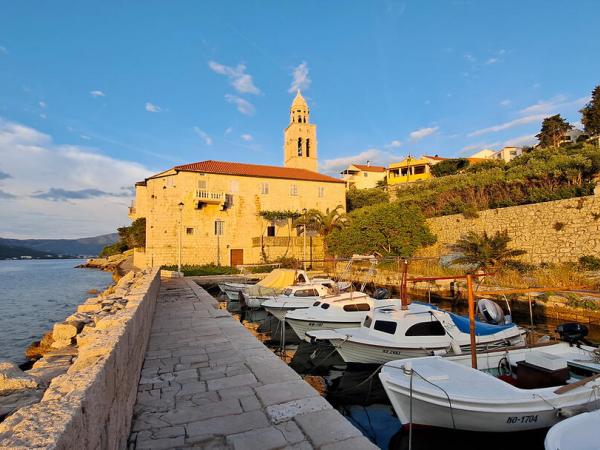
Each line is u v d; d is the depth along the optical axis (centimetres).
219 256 4128
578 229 2180
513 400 627
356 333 1148
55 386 255
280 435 444
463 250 2769
